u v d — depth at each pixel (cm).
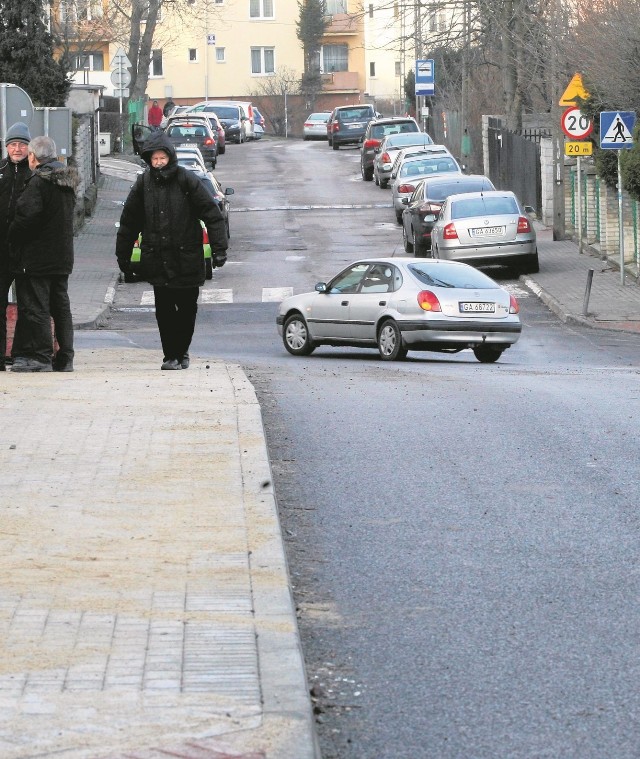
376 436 1762
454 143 10400
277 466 1559
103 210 7388
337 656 926
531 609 1028
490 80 9844
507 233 5056
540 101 8294
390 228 6825
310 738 710
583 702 838
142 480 1314
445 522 1292
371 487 1446
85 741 704
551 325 4153
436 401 2123
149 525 1151
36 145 2177
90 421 1628
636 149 4578
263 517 1177
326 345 3453
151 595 959
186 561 1046
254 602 944
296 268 5584
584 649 936
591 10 5069
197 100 16150
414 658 921
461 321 3180
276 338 3925
